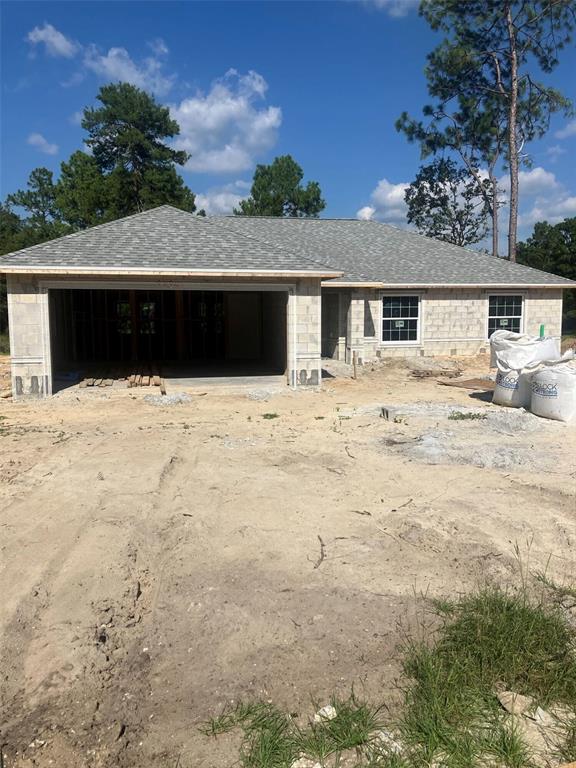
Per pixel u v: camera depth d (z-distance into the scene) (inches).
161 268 542.0
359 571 193.2
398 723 125.0
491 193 1736.0
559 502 253.8
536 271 948.0
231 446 355.9
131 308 860.6
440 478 289.9
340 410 482.3
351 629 159.9
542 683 134.4
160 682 140.6
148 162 1891.0
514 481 284.0
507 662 139.5
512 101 1446.9
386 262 914.1
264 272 565.0
